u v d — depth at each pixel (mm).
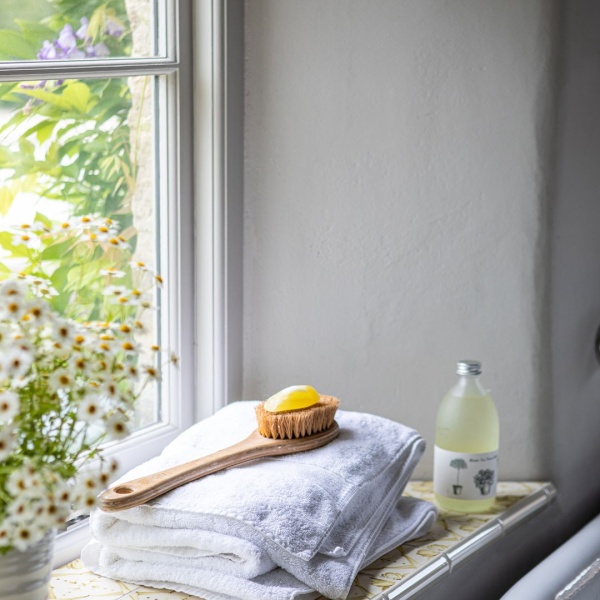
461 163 1309
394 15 1271
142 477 979
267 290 1315
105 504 918
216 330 1272
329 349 1333
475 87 1295
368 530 1024
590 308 1405
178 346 1257
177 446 1098
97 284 1154
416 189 1309
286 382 1335
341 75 1278
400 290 1328
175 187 1229
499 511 1241
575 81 1340
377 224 1311
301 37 1268
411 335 1339
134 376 808
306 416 1057
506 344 1357
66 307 1114
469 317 1344
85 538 1086
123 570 990
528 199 1326
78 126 1108
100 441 1146
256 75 1271
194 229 1262
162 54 1208
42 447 796
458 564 1104
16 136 1035
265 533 917
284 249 1309
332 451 1067
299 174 1294
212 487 975
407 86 1287
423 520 1127
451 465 1215
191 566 958
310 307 1322
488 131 1306
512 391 1372
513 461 1392
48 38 1061
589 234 1391
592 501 1459
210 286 1266
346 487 1007
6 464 783
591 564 1217
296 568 929
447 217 1318
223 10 1214
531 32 1292
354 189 1303
